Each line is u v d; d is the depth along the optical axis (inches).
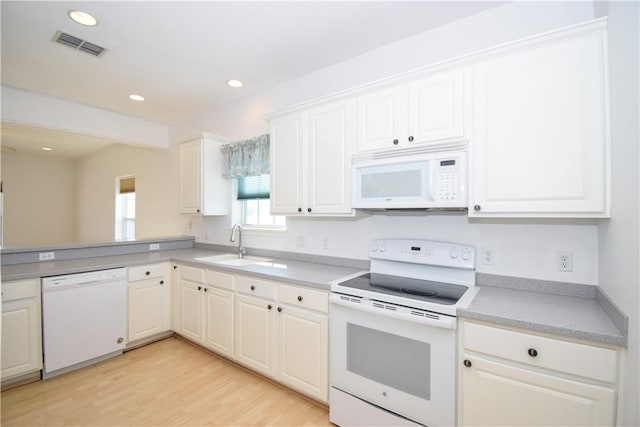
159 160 169.5
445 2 69.2
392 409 61.2
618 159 45.6
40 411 73.2
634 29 39.9
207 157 125.1
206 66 99.5
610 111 48.5
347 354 67.7
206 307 102.3
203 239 143.6
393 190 69.0
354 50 90.2
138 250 128.1
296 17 74.4
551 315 50.1
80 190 254.1
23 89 115.5
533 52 54.7
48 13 72.1
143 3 68.9
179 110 141.6
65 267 92.7
